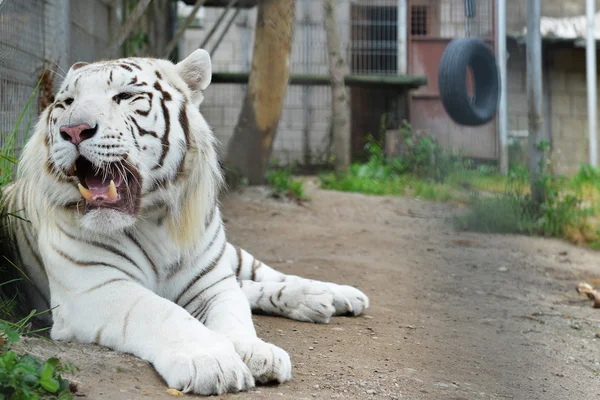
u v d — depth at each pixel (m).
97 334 3.04
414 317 4.43
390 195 11.30
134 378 2.71
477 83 5.75
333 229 7.98
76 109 3.08
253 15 16.56
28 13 5.19
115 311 3.04
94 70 3.30
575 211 8.48
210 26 16.44
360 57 16.42
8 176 3.95
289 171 14.43
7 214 3.62
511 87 6.50
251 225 7.84
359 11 16.45
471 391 3.00
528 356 3.73
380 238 7.50
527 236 7.75
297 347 3.49
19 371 2.36
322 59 16.58
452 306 4.87
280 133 16.78
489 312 4.77
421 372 3.21
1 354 2.64
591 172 12.13
